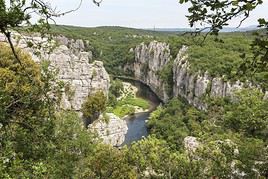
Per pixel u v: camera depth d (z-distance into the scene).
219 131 26.33
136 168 40.34
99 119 68.69
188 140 63.91
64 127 27.81
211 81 106.31
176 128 91.62
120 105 130.75
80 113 68.44
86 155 32.16
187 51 137.00
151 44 192.50
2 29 8.89
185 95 125.56
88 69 70.38
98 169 32.59
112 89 143.62
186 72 125.56
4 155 10.36
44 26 9.45
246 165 17.69
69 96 64.69
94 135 37.03
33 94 14.32
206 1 6.79
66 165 23.09
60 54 65.88
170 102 119.19
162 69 165.00
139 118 117.00
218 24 6.84
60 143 23.42
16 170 10.00
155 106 138.88
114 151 35.06
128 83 190.12
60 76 65.62
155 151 39.94
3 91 12.48
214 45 126.25
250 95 19.47
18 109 13.95
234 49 121.12
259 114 18.42
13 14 8.60
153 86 177.25
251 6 5.91
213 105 78.69
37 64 41.09
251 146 17.67
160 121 99.69
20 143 13.65
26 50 46.25
